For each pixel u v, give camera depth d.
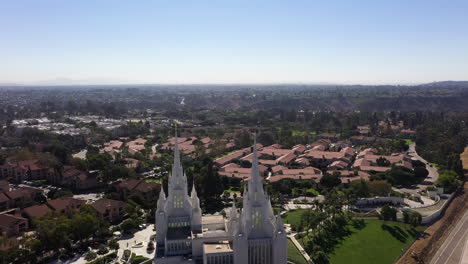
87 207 171.38
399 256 145.38
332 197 178.50
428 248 154.25
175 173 136.50
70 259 141.25
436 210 192.25
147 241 156.12
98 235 158.88
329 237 160.12
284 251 119.56
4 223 161.12
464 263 145.75
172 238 127.94
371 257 144.12
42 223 144.62
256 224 120.00
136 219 171.75
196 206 137.62
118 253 144.50
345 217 182.00
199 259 125.75
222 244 125.62
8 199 191.50
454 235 171.25
